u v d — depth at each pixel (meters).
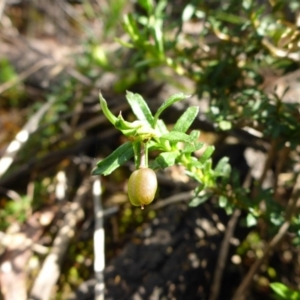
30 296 0.17
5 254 0.18
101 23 0.32
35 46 0.28
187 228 0.17
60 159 0.22
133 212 0.20
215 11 0.17
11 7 0.33
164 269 0.16
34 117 0.22
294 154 0.19
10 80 0.25
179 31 0.16
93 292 0.16
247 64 0.16
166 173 0.21
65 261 0.18
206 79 0.15
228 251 0.17
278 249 0.17
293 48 0.14
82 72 0.24
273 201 0.13
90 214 0.20
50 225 0.20
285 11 0.17
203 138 0.22
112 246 0.18
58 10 0.33
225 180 0.12
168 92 0.23
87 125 0.22
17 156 0.22
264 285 0.17
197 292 0.16
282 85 0.21
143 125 0.09
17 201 0.21
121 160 0.09
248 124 0.13
